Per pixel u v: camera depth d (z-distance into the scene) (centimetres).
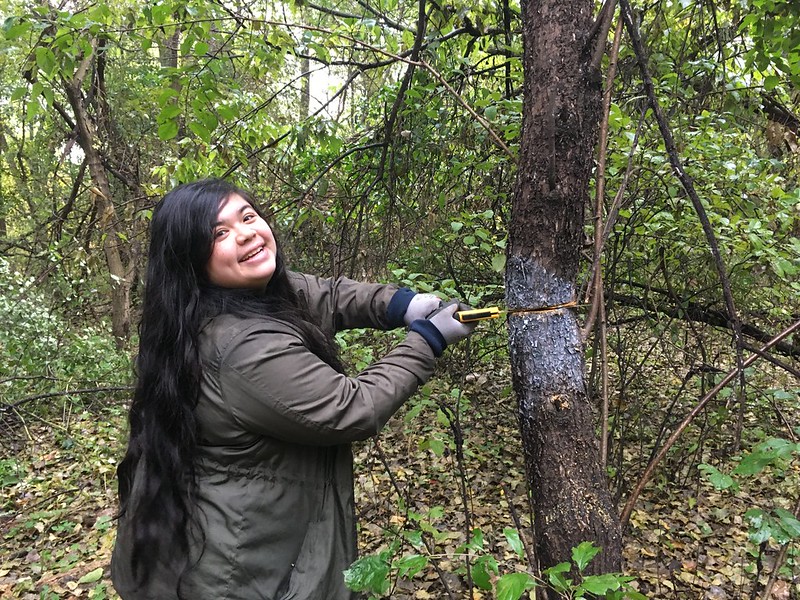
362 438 112
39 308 553
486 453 387
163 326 114
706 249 271
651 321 334
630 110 282
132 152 721
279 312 121
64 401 532
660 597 252
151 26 257
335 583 123
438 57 330
